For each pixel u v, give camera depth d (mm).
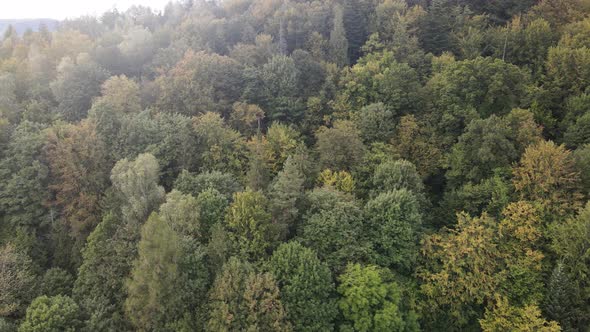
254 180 49031
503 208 43031
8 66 71625
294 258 37000
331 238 40812
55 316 33031
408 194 43719
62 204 51062
